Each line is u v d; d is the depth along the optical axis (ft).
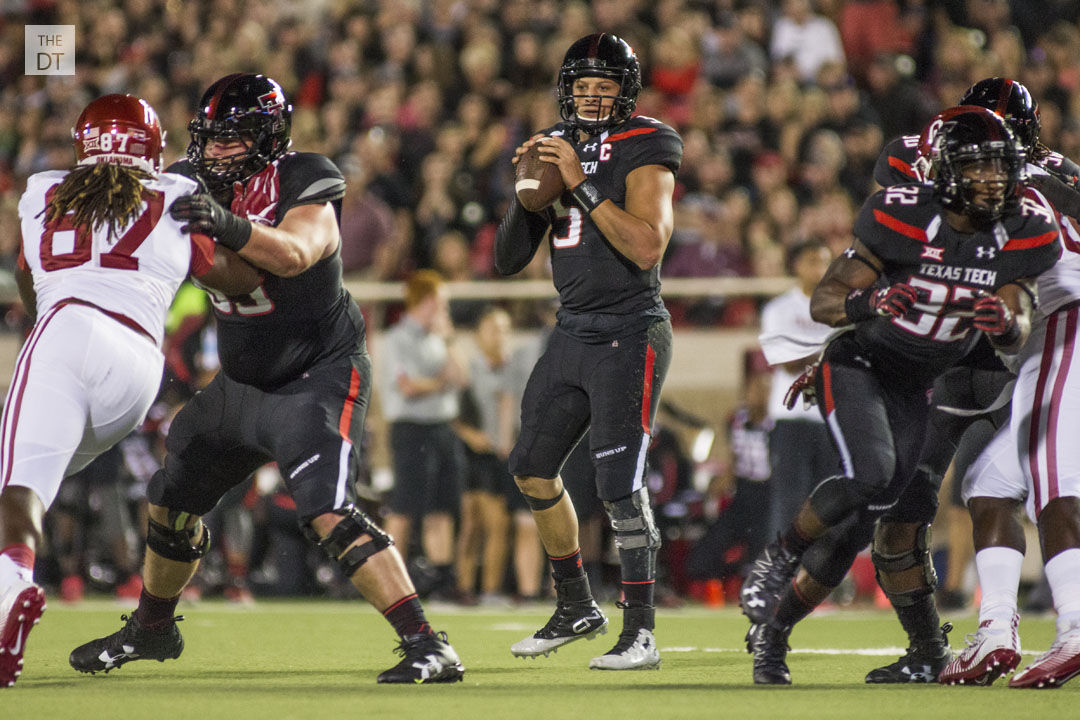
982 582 47.88
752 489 100.01
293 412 45.47
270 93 45.91
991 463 49.24
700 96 140.05
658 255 51.60
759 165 138.00
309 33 159.12
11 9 167.02
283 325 45.80
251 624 76.64
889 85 148.87
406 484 98.48
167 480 48.08
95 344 41.96
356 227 125.18
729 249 125.39
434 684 44.47
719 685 46.19
